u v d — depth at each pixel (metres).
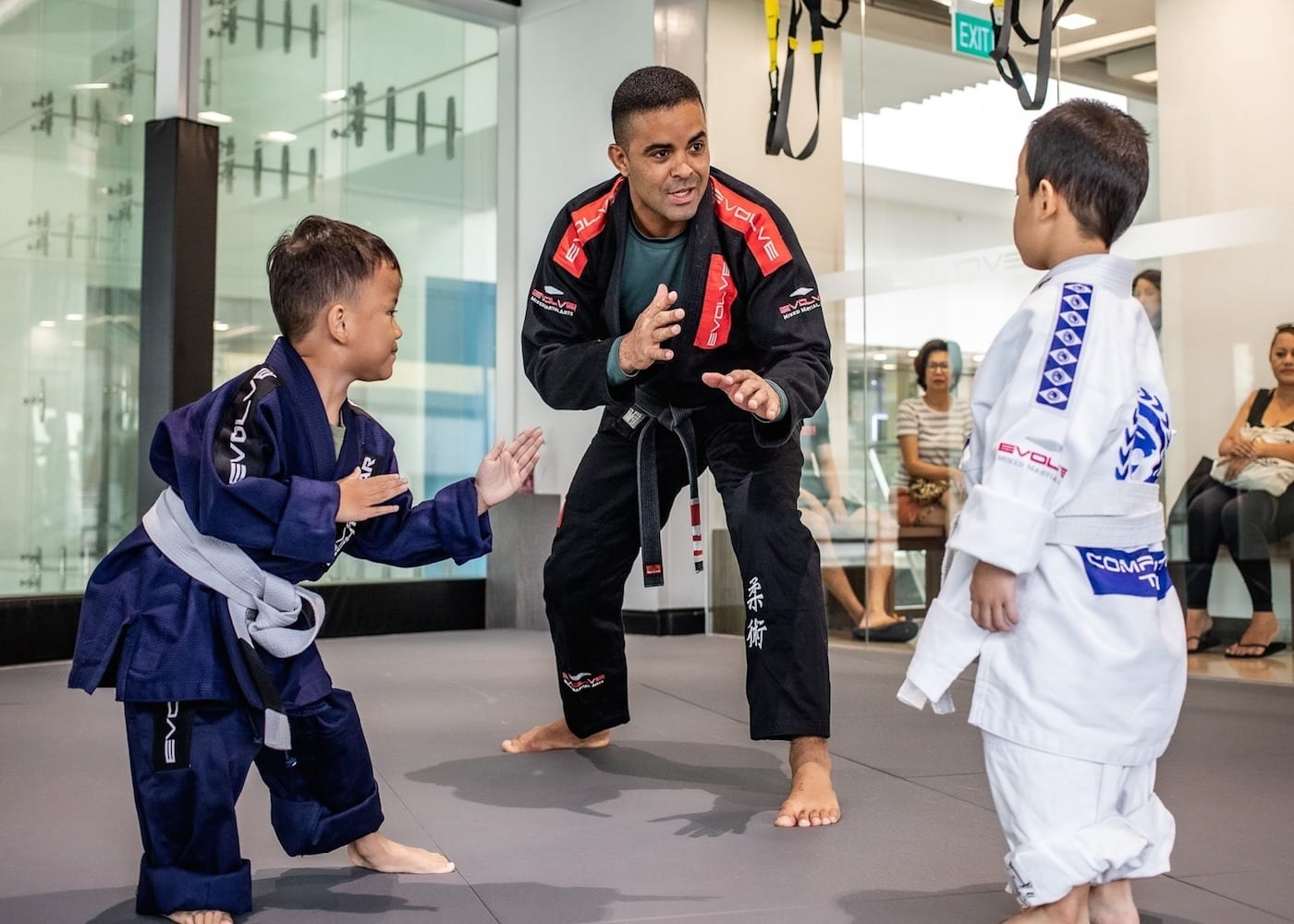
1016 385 1.45
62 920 1.58
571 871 1.82
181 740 1.55
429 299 6.07
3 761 2.69
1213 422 4.23
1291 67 4.02
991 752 1.45
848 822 2.12
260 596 1.59
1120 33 4.42
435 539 1.72
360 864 1.84
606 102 5.72
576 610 2.65
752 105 5.45
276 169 5.59
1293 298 4.03
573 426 5.82
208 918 1.55
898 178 4.98
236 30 5.46
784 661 2.20
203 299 4.92
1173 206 4.31
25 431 4.80
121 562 1.61
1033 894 1.38
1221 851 1.92
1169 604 1.48
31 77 4.85
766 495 2.30
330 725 1.70
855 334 5.16
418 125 6.07
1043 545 1.40
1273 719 3.28
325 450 1.65
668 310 2.25
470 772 2.56
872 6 5.05
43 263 4.87
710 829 2.08
